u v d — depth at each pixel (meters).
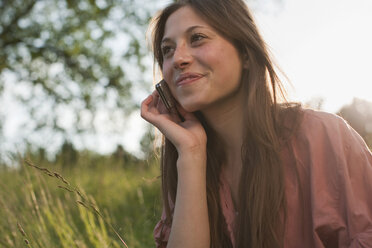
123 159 5.28
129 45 11.11
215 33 1.58
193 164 1.64
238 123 1.68
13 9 11.54
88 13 11.24
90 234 2.27
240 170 1.72
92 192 4.04
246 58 1.64
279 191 1.49
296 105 1.58
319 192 1.41
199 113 1.83
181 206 1.59
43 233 2.22
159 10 1.78
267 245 1.48
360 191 1.37
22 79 11.30
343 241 1.35
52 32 11.68
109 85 11.27
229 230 1.69
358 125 2.52
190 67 1.58
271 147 1.52
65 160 5.00
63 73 11.57
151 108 1.89
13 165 3.02
